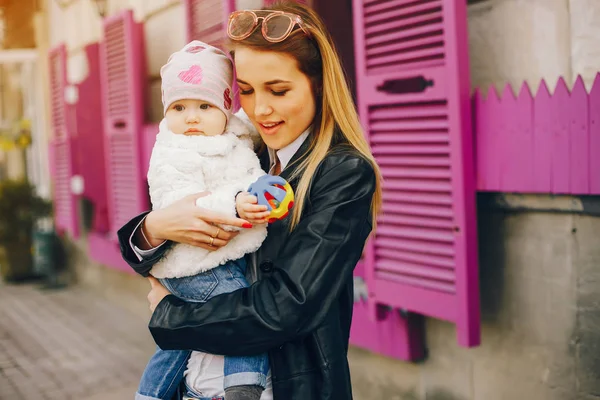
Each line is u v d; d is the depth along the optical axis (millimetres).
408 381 3223
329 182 1446
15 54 8352
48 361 4867
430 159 2664
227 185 1552
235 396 1478
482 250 2816
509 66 2619
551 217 2533
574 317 2484
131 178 5242
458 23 2471
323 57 1494
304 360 1441
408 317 3041
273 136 1520
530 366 2664
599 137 2238
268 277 1414
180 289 1534
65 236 7859
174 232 1441
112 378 4457
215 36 3920
